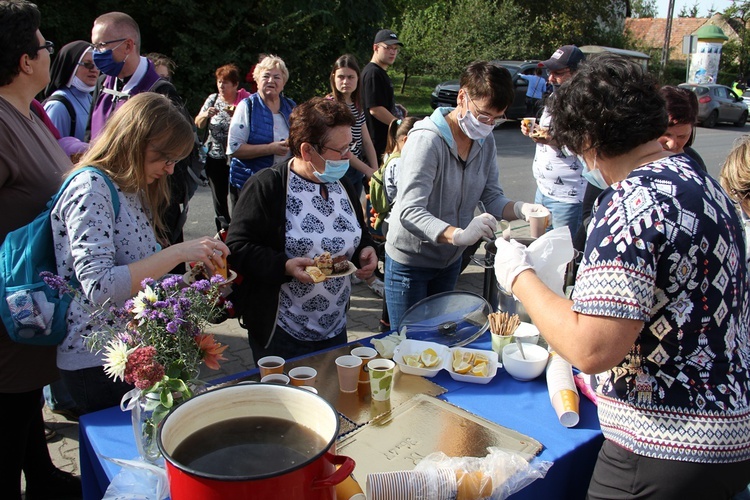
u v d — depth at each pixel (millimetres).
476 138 2449
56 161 2027
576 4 24938
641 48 30000
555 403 1779
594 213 1334
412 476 1341
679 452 1272
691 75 23844
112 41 3076
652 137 1311
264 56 4344
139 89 3215
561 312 1312
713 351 1264
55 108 3477
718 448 1258
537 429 1694
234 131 4223
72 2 11328
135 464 1389
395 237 2672
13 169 1845
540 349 2070
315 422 1236
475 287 5012
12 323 1694
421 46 20219
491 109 2324
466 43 20109
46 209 1879
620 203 1257
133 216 1812
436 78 20406
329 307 2344
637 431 1318
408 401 1789
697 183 1277
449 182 2533
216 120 5418
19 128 1888
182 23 12008
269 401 1291
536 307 1376
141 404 1377
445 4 21594
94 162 1745
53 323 1718
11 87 1918
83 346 1765
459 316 2348
